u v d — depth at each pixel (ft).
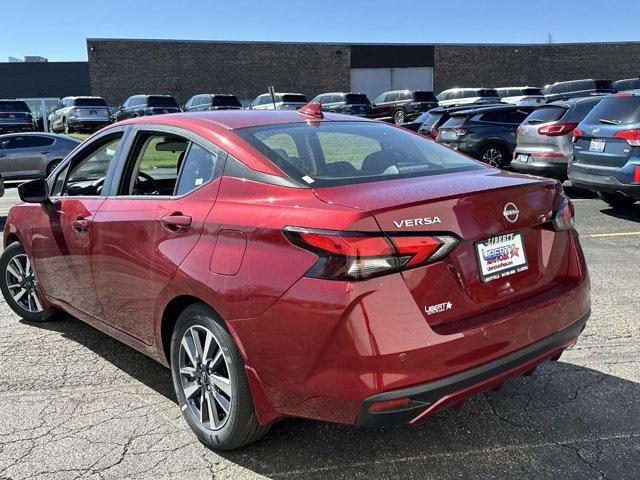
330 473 9.34
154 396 11.97
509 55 155.43
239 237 9.03
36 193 13.64
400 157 11.02
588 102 34.83
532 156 36.27
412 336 7.91
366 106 101.86
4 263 16.21
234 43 140.97
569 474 9.18
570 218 10.44
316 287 8.01
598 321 15.40
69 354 14.11
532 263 9.68
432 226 8.28
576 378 12.34
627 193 26.30
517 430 10.46
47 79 169.27
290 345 8.26
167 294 10.16
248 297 8.61
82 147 13.73
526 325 9.06
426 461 9.61
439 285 8.27
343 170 9.89
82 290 13.00
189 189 10.50
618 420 10.71
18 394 12.08
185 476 9.29
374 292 7.83
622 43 157.28
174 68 138.41
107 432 10.60
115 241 11.39
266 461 9.66
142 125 12.16
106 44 134.41
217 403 9.85
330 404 8.17
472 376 8.39
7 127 87.45
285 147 10.23
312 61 145.79
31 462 9.68
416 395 7.98
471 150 45.34
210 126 10.88
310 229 8.18
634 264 20.53
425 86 152.97
